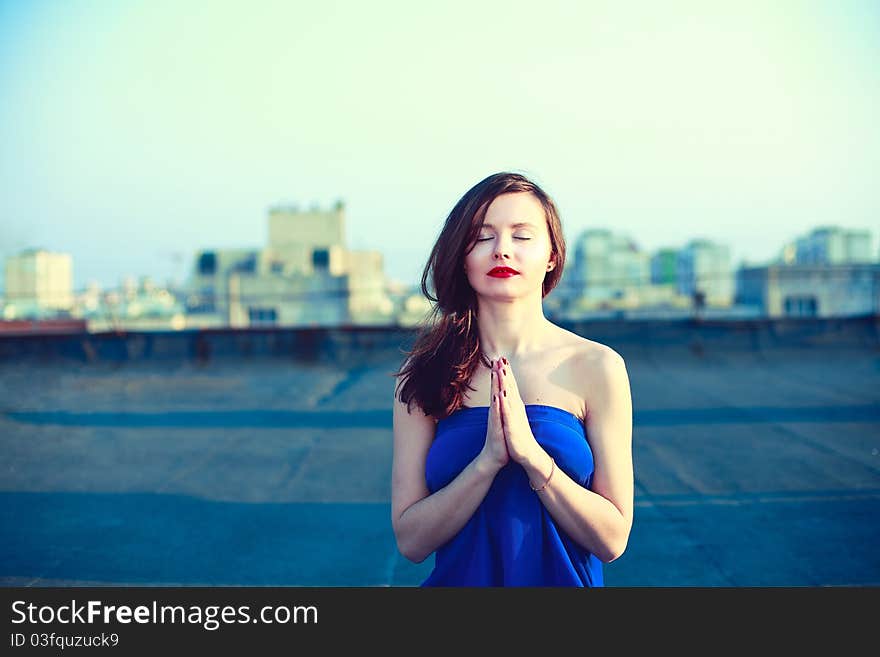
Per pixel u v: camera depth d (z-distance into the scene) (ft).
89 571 13.33
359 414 29.78
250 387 36.78
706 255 176.55
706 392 34.09
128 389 36.32
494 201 5.76
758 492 18.37
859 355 44.80
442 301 5.89
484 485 5.20
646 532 15.39
